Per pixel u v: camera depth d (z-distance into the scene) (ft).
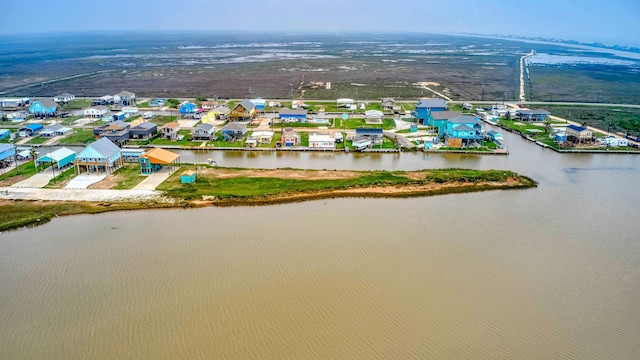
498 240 163.12
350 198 205.77
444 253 151.64
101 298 124.36
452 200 204.64
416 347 106.32
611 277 140.05
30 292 127.44
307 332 111.04
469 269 141.69
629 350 107.14
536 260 149.28
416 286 131.23
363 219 179.52
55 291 127.75
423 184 222.89
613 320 118.62
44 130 322.75
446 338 109.70
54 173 233.14
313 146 299.58
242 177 233.35
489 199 206.80
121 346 106.11
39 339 108.68
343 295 126.00
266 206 194.59
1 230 169.07
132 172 238.27
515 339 109.91
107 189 212.64
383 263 143.64
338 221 177.06
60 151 246.06
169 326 112.98
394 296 126.11
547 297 127.95
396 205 196.85
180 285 130.21
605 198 211.20
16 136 320.50
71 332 110.93
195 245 155.12
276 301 123.03
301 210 189.57
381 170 253.03
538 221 182.09
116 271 138.00
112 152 242.37
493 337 110.42
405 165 267.18
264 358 102.27
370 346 106.42
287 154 292.20
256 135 317.63
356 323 114.42
